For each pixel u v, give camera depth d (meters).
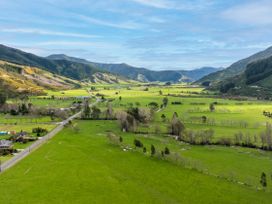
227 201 147.62
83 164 195.12
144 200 147.62
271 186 165.88
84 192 154.62
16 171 178.50
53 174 176.62
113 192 155.62
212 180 172.38
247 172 186.38
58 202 142.88
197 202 146.50
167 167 192.38
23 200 143.38
